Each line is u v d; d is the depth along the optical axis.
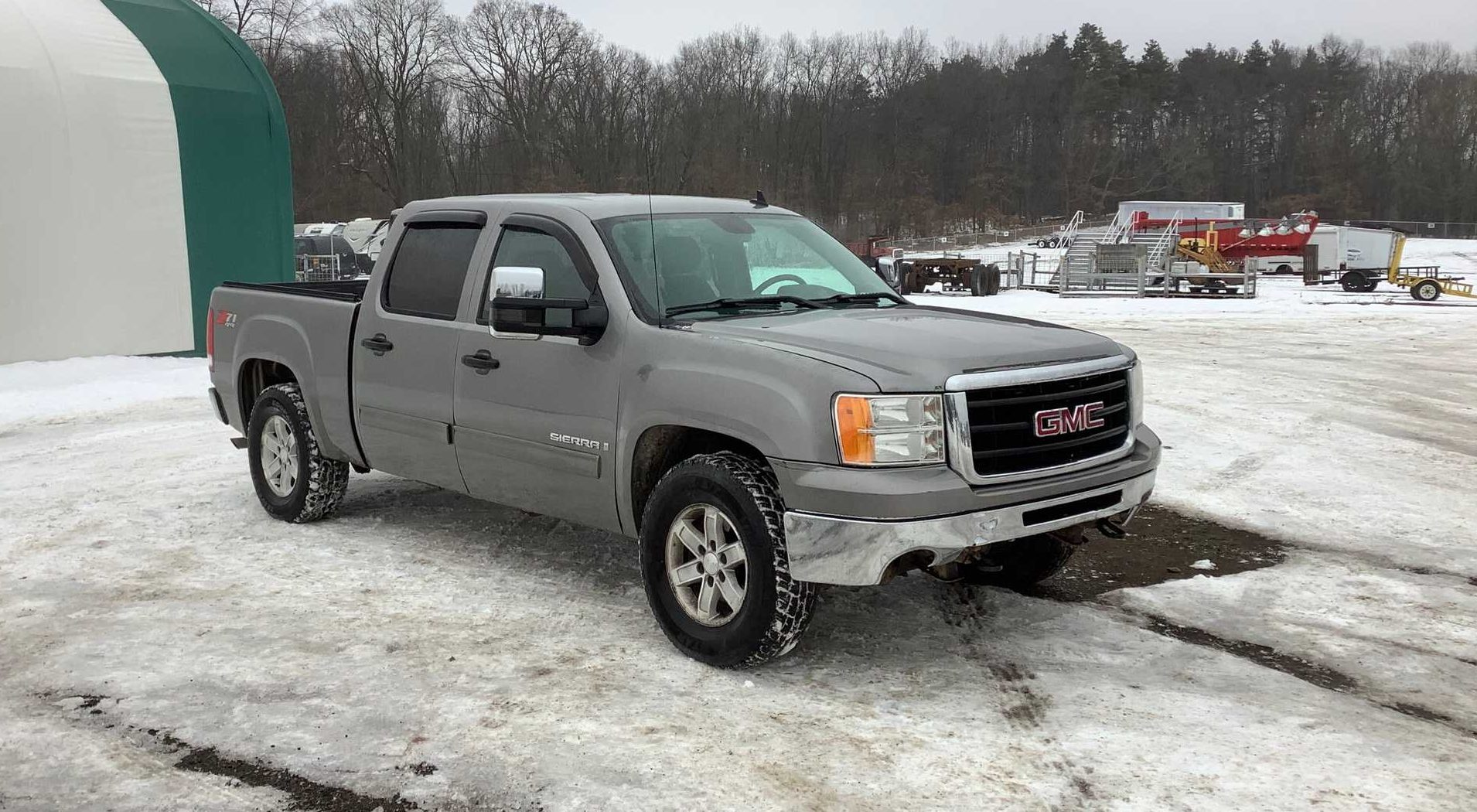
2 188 13.65
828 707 3.90
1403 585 5.43
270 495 6.65
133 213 14.90
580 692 4.03
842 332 4.30
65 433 9.80
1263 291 35.78
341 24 77.94
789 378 3.94
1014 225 95.88
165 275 15.31
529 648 4.48
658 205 5.20
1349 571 5.66
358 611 4.95
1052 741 3.63
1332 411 11.02
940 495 3.75
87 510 6.85
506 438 5.02
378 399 5.71
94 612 4.96
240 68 16.44
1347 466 8.33
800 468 3.86
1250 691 4.09
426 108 78.00
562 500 4.91
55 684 4.14
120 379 12.95
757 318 4.64
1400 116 109.94
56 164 14.11
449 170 77.12
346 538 6.17
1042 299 32.91
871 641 4.57
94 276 14.55
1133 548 6.08
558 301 4.50
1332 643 4.61
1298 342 18.69
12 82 13.78
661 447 4.57
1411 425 10.21
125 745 3.63
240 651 4.46
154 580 5.43
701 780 3.36
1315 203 106.38
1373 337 19.64
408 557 5.80
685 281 4.79
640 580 5.40
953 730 3.72
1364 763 3.48
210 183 15.80
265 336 6.54
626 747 3.58
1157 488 7.55
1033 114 109.25
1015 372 4.01
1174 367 14.78
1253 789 3.30
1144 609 5.05
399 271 5.71
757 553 4.00
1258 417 10.66
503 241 5.20
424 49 77.62
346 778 3.39
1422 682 4.20
